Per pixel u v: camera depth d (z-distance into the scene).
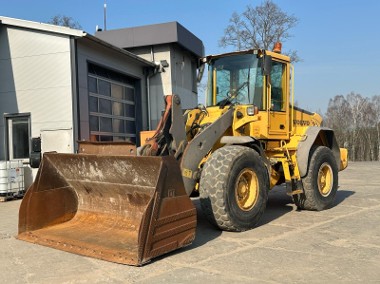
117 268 4.44
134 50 16.42
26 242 5.56
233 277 4.09
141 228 4.43
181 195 4.88
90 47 12.17
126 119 14.78
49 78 11.36
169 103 5.83
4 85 11.73
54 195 5.95
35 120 11.47
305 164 7.20
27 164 11.38
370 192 10.31
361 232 5.88
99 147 5.60
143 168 4.83
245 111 6.54
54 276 4.26
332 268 4.31
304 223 6.56
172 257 4.77
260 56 6.91
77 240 5.25
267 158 6.78
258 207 6.10
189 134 6.43
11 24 11.48
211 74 7.41
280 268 4.34
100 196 5.79
